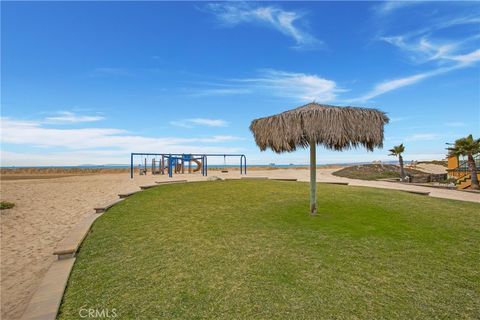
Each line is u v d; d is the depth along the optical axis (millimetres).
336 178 25266
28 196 12742
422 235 5281
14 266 5789
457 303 2912
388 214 6977
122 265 4094
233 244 4820
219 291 3191
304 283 3338
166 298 3078
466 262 3998
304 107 6199
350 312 2736
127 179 21078
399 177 32031
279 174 29688
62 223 8844
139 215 7320
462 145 20609
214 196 9797
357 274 3584
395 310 2773
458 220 6676
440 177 29719
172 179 20453
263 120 6570
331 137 5504
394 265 3873
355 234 5273
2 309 4137
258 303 2918
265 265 3891
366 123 5746
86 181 19281
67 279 3693
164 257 4328
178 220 6660
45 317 2793
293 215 6844
